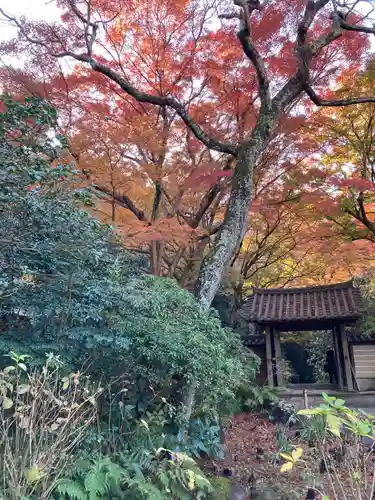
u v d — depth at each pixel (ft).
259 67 18.79
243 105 22.95
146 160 21.81
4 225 11.78
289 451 14.73
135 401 13.39
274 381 28.35
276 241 32.81
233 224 17.39
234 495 12.83
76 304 12.00
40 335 11.94
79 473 9.76
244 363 22.90
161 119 22.86
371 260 32.22
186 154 22.94
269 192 25.20
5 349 11.13
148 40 21.42
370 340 29.19
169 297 14.39
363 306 27.81
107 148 19.58
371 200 28.96
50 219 12.12
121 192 22.24
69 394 10.20
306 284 42.52
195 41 21.86
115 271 13.42
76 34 20.21
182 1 20.29
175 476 10.67
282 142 23.48
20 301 11.79
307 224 28.73
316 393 25.95
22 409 8.59
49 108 14.37
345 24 19.29
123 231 18.37
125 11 20.51
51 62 20.04
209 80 22.38
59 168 13.14
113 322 12.54
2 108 15.35
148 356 12.12
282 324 28.96
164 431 13.34
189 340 12.67
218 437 17.01
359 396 25.39
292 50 21.07
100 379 12.17
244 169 18.07
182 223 23.07
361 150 26.16
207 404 16.03
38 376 10.03
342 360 27.68
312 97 19.85
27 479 8.11
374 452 11.71
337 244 28.02
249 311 31.17
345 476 11.66
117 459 11.39
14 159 12.62
